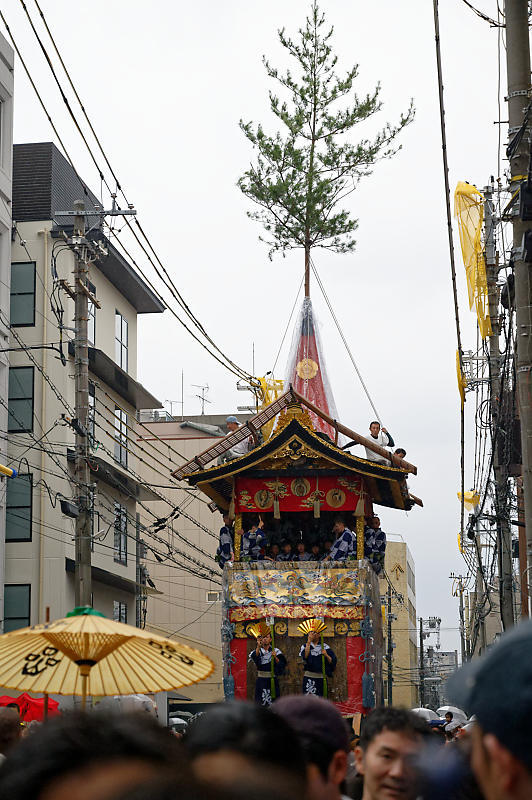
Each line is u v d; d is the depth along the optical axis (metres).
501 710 1.40
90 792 1.33
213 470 19.53
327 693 18.48
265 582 19.03
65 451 28.92
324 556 20.86
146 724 1.52
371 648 18.73
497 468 21.08
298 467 19.53
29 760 1.41
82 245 18.91
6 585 28.41
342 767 3.33
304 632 18.39
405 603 69.88
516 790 1.41
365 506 19.61
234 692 18.80
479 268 19.72
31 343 29.42
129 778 1.30
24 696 15.09
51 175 30.91
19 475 28.86
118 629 5.27
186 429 47.59
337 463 19.20
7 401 27.73
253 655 18.56
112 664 5.68
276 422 22.05
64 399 29.17
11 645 5.78
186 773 1.22
